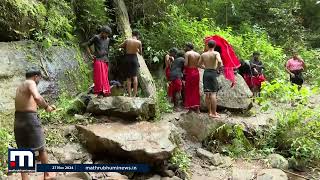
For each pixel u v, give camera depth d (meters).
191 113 7.86
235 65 8.85
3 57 7.48
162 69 10.51
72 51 9.08
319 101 10.29
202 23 12.35
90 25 10.08
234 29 15.70
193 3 14.04
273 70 12.09
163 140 6.34
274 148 7.51
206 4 14.81
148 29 11.50
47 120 7.22
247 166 6.95
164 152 6.07
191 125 7.71
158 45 10.77
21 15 7.98
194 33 11.20
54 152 6.32
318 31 17.72
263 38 13.68
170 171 6.25
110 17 10.95
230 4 16.03
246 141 7.59
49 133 6.77
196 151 7.21
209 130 7.59
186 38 10.98
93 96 7.98
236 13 16.08
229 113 8.62
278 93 8.60
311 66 14.28
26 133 5.28
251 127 7.82
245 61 10.19
